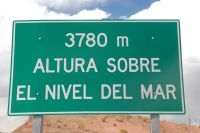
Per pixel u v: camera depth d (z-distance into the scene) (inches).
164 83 264.5
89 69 267.4
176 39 272.7
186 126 3029.0
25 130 2212.1
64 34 273.9
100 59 269.1
